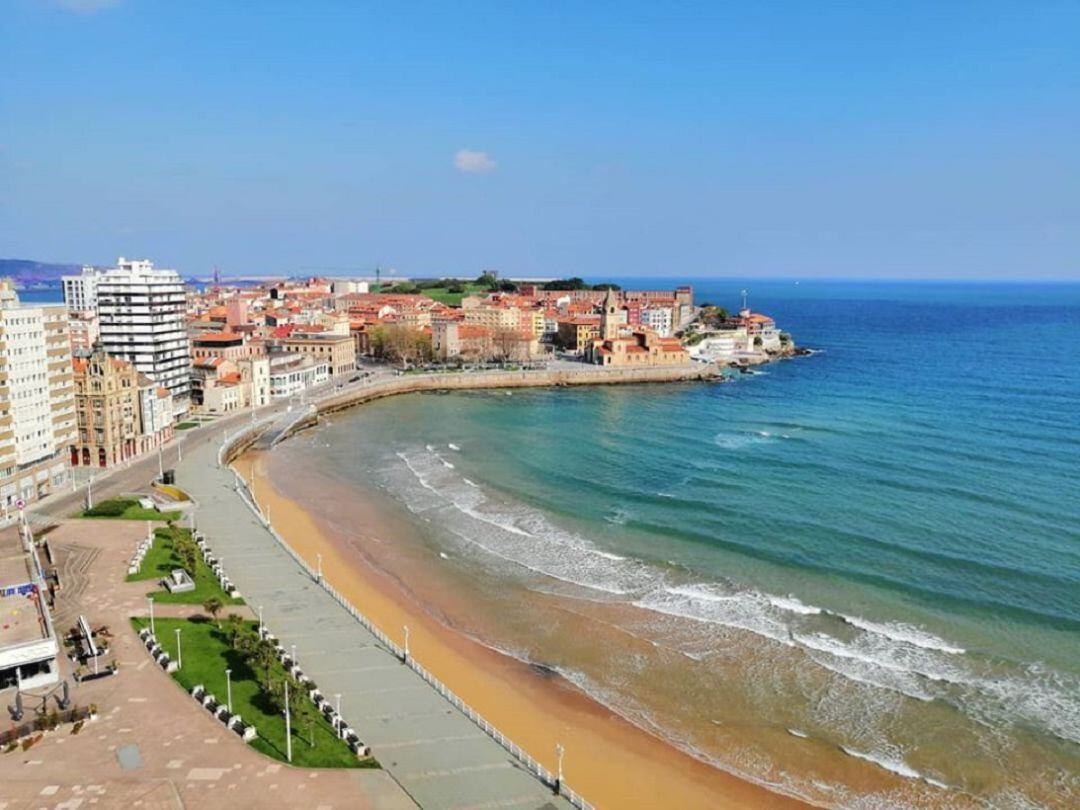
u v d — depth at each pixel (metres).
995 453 142.25
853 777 55.59
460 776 53.44
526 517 111.69
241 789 51.16
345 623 76.56
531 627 78.75
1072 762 55.81
